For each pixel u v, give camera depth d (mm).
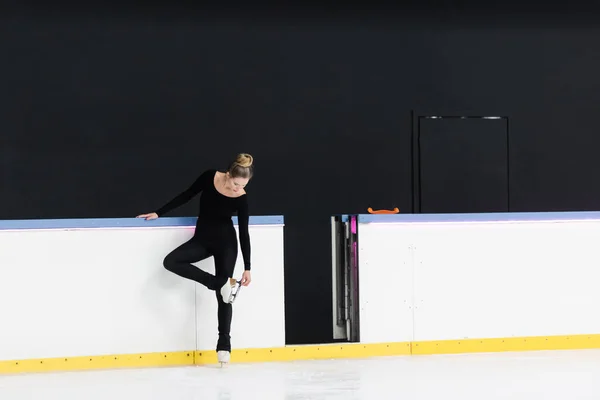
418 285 8117
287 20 14047
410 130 14375
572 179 14852
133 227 7605
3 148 13133
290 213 13977
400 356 8016
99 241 7559
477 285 8203
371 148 14242
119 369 7488
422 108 14398
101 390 6539
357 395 6242
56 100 13336
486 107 14594
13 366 7379
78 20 13414
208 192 7309
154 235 7637
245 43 13922
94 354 7520
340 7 14188
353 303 8148
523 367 7379
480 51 14594
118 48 13531
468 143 14516
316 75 14117
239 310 7789
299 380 6848
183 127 13695
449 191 14430
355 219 8125
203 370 7367
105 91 13484
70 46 13391
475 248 8211
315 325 13930
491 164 14570
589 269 8398
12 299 7406
